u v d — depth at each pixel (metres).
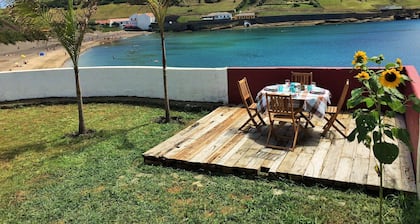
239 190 4.73
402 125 6.56
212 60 33.06
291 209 4.19
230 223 4.02
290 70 8.39
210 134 6.71
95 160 6.14
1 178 5.64
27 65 32.47
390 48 32.88
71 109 10.00
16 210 4.60
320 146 5.82
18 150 6.89
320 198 4.41
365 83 3.18
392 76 2.96
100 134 7.59
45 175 5.66
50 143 7.22
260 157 5.49
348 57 30.34
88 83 10.85
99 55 40.91
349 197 4.38
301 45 39.31
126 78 10.49
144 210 4.37
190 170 5.50
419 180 4.03
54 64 33.22
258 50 37.59
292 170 4.96
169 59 35.25
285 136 6.27
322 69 8.05
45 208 4.59
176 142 6.37
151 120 8.44
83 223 4.18
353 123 6.95
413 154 4.91
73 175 5.57
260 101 6.46
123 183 5.15
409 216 3.81
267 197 4.48
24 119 9.23
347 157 5.32
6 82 10.99
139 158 6.09
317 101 5.96
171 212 4.31
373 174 4.72
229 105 9.02
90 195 4.83
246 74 8.84
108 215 4.30
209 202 4.48
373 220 3.87
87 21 7.44
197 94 9.59
